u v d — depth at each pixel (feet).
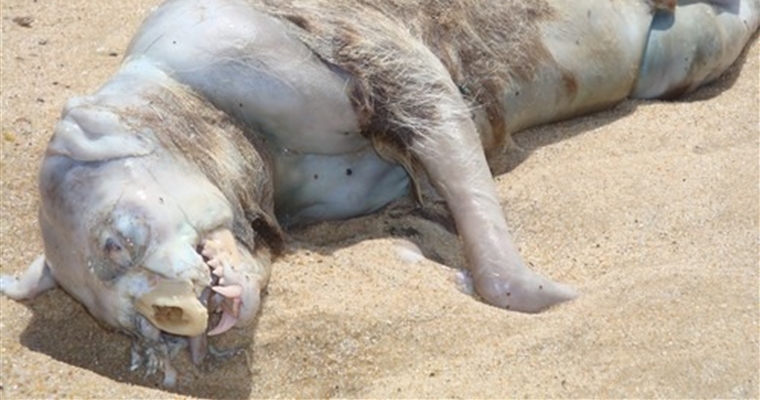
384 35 3.97
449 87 4.01
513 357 3.58
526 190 4.16
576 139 4.46
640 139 4.46
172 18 3.87
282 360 3.58
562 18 4.40
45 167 3.54
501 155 4.37
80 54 4.69
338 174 4.01
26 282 3.72
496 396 3.47
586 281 3.87
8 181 4.07
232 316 3.50
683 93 4.77
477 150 3.97
